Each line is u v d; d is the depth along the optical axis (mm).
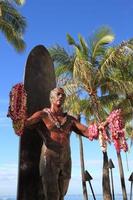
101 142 6418
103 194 30875
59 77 30078
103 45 30406
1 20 26641
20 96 6355
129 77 30812
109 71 30359
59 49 30422
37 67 7133
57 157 6621
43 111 6750
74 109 29562
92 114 31141
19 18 26828
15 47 27219
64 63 30547
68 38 30734
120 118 6402
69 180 6773
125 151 6297
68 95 29375
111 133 6359
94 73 29922
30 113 6883
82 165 34375
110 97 31812
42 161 6617
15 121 6320
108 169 30891
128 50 29188
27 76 6973
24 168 6703
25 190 6684
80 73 29438
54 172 6586
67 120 6793
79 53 29609
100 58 30359
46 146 6641
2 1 26672
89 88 30156
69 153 6773
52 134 6672
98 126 6508
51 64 7355
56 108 6793
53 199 6570
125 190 35250
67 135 6781
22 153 6711
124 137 6332
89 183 26109
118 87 30641
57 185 6605
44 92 7129
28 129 6742
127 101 32031
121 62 29797
